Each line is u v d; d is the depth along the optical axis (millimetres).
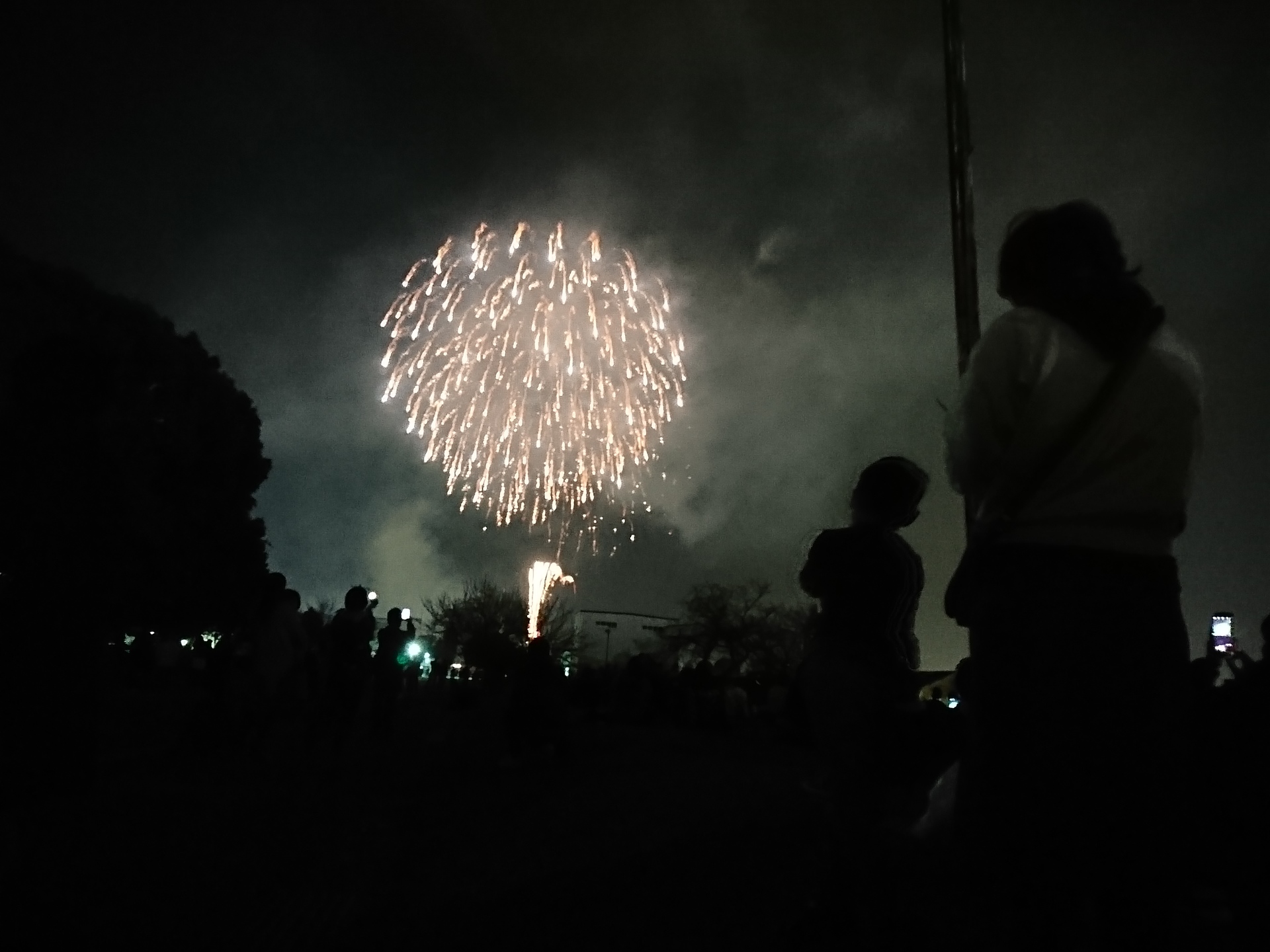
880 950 4277
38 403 4863
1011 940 2490
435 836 7387
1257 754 4566
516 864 6270
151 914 4664
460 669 42969
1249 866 4551
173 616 46094
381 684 17750
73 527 4762
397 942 4320
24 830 6027
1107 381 2529
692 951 4219
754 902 5191
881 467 4758
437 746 16656
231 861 6051
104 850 6109
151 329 43594
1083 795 2391
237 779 10547
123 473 4977
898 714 4383
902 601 4512
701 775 12859
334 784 10398
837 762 4406
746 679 33469
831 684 4441
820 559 4598
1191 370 2668
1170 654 2484
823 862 4453
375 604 17500
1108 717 2422
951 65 10156
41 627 4684
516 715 13883
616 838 7406
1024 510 2564
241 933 4398
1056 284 2689
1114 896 2422
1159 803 2398
